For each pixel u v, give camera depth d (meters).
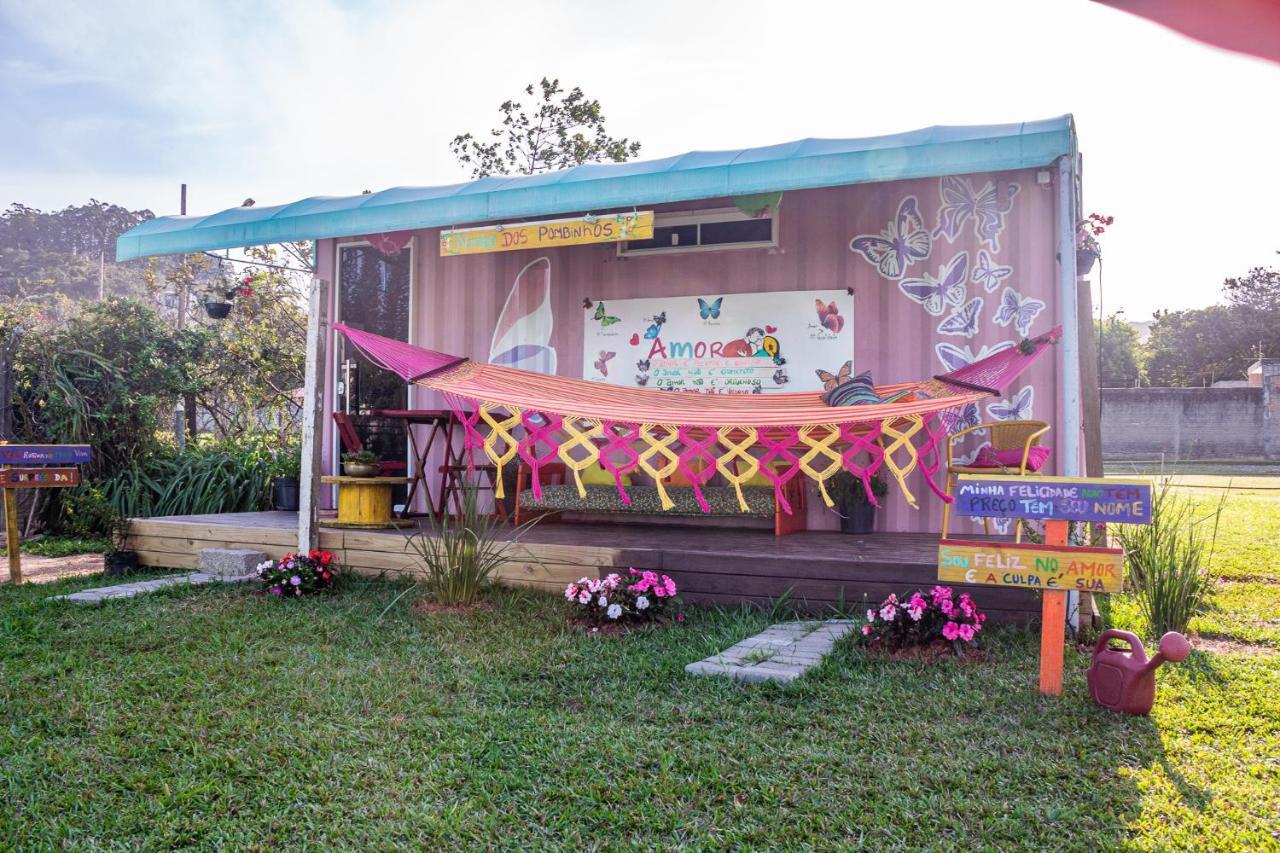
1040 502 3.27
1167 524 5.08
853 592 4.55
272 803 2.48
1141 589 4.93
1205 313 34.41
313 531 5.61
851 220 5.98
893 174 4.56
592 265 6.68
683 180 5.05
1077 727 3.02
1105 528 5.29
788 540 5.37
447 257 7.11
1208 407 21.91
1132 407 22.38
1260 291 33.97
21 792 2.54
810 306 6.07
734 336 6.26
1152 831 2.28
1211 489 13.58
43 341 8.49
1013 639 4.05
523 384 5.73
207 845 2.26
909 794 2.50
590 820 2.37
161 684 3.53
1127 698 3.11
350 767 2.71
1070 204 4.37
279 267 7.27
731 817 2.37
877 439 4.47
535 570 5.21
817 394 5.56
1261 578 6.02
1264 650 4.16
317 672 3.70
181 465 8.58
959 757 2.75
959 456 5.58
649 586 4.50
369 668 3.77
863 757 2.76
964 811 2.39
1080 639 4.15
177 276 13.97
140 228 6.84
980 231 5.68
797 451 5.70
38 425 8.45
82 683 3.55
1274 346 32.84
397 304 7.28
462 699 3.36
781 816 2.37
